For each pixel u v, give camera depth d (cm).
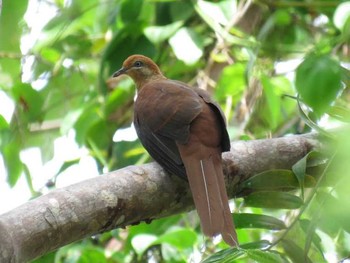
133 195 830
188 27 1212
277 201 858
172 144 903
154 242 1034
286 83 1248
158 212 866
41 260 1043
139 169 855
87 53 1360
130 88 1285
